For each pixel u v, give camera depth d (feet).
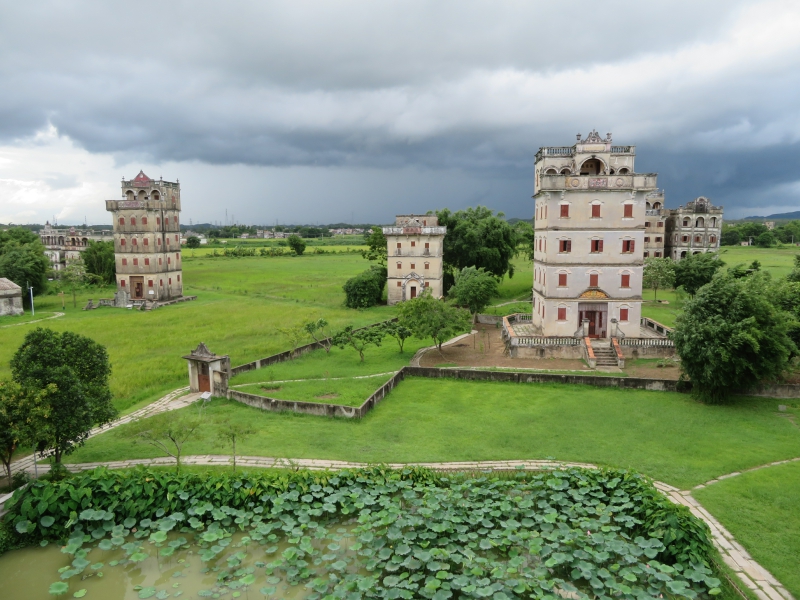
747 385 132.26
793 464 99.91
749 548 74.64
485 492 89.35
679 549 72.64
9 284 289.33
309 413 130.52
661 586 68.28
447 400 141.69
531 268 494.18
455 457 106.63
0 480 98.48
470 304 250.57
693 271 281.74
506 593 66.80
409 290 304.91
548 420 125.90
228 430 108.47
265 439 115.55
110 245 434.30
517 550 77.25
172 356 191.11
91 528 84.07
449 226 340.59
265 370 170.81
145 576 74.64
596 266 191.62
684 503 87.04
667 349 179.83
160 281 336.29
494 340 218.18
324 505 85.76
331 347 206.90
